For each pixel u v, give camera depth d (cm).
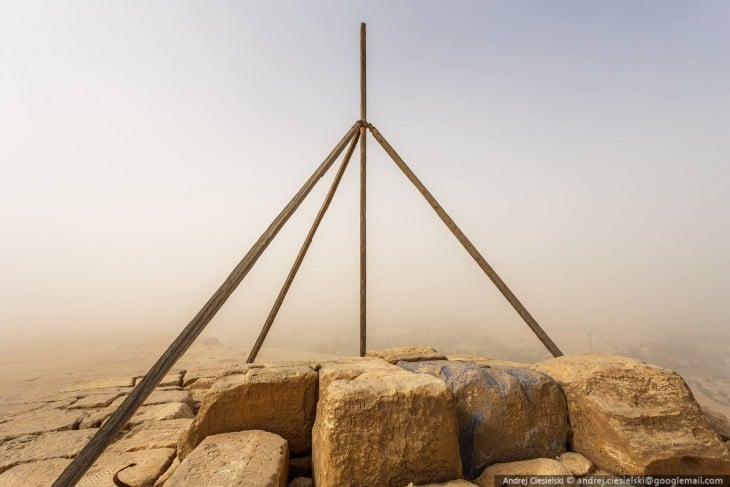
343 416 254
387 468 250
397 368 362
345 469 244
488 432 307
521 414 316
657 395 307
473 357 528
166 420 463
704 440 283
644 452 267
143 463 342
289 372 354
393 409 262
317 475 278
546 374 361
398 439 257
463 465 297
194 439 320
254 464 254
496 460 303
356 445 249
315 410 349
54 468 337
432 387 278
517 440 311
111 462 345
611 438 288
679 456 268
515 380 328
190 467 248
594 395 312
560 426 326
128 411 256
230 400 328
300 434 341
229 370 413
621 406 299
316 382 354
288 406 339
